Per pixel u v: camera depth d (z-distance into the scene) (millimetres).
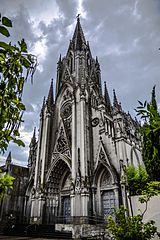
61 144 47156
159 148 13406
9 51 4262
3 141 4234
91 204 35281
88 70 64375
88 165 38875
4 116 4309
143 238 11391
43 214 40844
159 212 18938
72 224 31312
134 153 44219
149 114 10602
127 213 22172
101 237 25906
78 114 46281
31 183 49094
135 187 24906
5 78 4348
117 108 44906
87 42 74000
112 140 39750
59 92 59875
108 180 37000
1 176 4457
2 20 3676
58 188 45938
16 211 44719
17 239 28188
